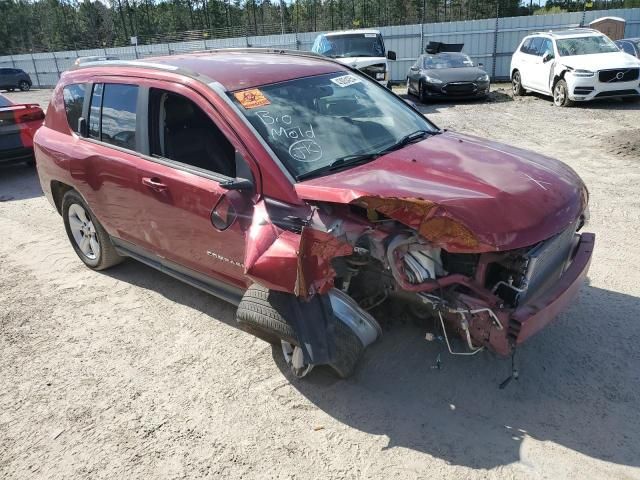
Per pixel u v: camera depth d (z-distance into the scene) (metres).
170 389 3.45
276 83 3.80
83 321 4.38
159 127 3.95
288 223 2.99
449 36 22.53
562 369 3.35
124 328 4.22
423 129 4.14
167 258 4.15
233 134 3.36
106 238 4.95
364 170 3.26
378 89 4.45
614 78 12.75
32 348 4.04
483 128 11.37
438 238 2.67
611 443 2.77
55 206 5.46
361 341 3.12
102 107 4.51
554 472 2.62
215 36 36.88
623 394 3.12
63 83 5.11
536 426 2.91
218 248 3.54
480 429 2.92
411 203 2.63
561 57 13.77
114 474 2.82
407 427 2.97
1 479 2.85
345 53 15.10
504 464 2.68
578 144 9.34
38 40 73.44
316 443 2.91
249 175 3.26
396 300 3.38
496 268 2.97
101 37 67.38
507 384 3.23
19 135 9.34
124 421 3.20
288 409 3.19
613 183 7.04
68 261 5.61
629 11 21.00
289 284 2.79
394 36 23.16
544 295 2.96
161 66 4.07
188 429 3.09
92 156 4.46
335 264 3.06
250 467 2.79
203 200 3.53
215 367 3.64
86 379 3.62
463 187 2.97
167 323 4.25
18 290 5.02
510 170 3.24
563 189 3.19
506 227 2.74
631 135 9.57
